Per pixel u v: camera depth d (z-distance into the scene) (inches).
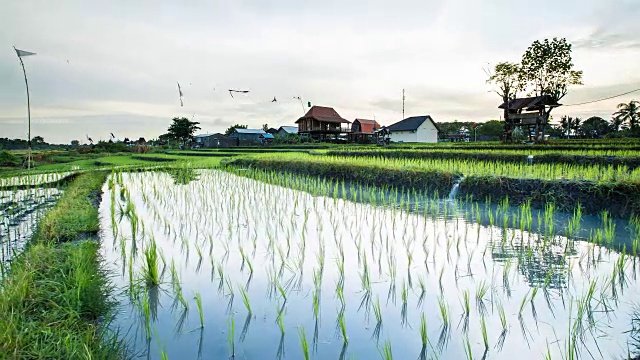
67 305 168.1
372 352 148.3
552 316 171.2
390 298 193.2
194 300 193.5
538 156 660.1
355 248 272.8
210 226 341.7
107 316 172.2
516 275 217.9
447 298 191.3
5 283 175.5
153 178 690.8
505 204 401.4
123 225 346.9
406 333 161.3
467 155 733.3
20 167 1149.7
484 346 149.8
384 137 2383.1
